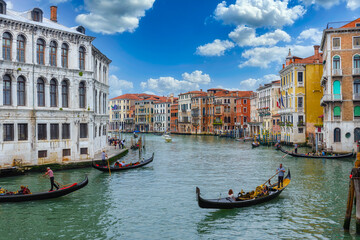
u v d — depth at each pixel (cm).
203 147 5544
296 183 2305
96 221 1538
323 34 3769
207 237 1359
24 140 2580
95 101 3575
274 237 1355
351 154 3438
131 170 2897
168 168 3059
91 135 3016
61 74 2794
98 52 3600
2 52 2484
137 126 12781
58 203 1816
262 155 4144
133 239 1338
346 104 3606
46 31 2705
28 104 2597
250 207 1731
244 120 8881
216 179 2506
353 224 1480
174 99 12456
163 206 1772
